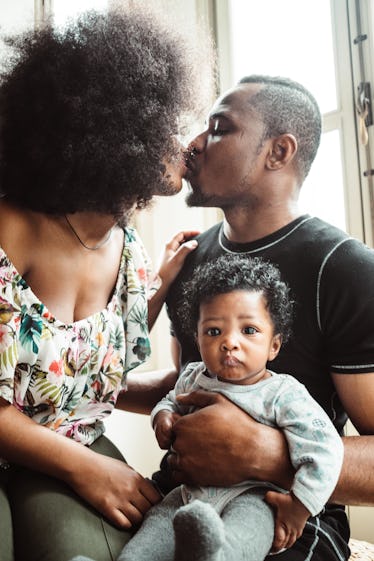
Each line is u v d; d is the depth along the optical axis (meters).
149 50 0.98
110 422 2.17
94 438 1.12
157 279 1.22
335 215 2.08
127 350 1.13
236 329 0.98
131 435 2.24
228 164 1.19
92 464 0.97
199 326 1.03
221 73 2.38
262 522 0.86
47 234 1.00
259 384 0.98
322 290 1.06
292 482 0.92
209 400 0.99
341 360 1.03
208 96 1.16
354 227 2.00
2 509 0.94
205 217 2.34
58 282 1.01
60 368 0.98
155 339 2.32
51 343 0.97
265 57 2.31
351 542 1.44
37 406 1.00
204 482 0.94
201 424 0.95
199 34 1.20
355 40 2.01
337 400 1.12
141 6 1.05
